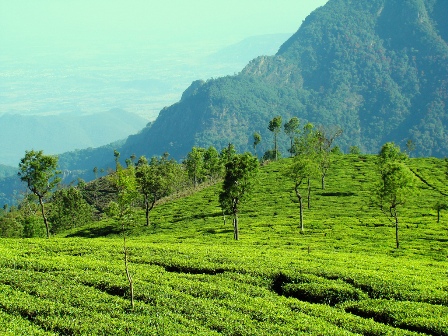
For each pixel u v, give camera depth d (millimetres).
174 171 132875
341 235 76562
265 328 31688
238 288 40188
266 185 129625
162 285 39312
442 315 35188
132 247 55438
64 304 34250
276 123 178125
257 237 77375
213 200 121875
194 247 58375
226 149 152250
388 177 68438
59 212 124812
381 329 32688
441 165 141625
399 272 46938
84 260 47375
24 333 29203
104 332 30125
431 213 92125
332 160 156750
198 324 31938
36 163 76625
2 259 45656
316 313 35688
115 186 36031
